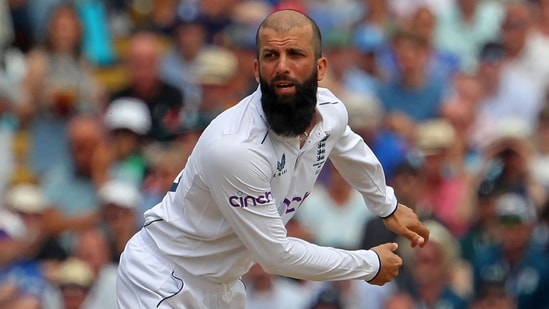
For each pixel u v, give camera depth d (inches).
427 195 1582.2
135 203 1472.7
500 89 1851.6
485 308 1455.5
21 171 1670.8
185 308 906.1
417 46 1818.4
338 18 1920.5
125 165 1568.7
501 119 1796.3
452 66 1889.8
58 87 1707.7
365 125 1593.3
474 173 1632.6
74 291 1378.0
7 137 1628.9
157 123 1632.6
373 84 1806.1
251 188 842.2
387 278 906.1
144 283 903.1
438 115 1780.3
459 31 1971.0
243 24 1782.7
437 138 1604.3
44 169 1663.4
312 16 1900.8
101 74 1888.5
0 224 1416.1
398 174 1489.9
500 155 1594.5
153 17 1925.4
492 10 2007.9
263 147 840.9
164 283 900.6
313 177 887.7
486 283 1464.1
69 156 1626.5
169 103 1664.6
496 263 1486.2
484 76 1849.2
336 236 1510.8
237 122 845.2
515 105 1850.4
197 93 1707.7
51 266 1424.7
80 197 1544.0
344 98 1654.8
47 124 1689.2
